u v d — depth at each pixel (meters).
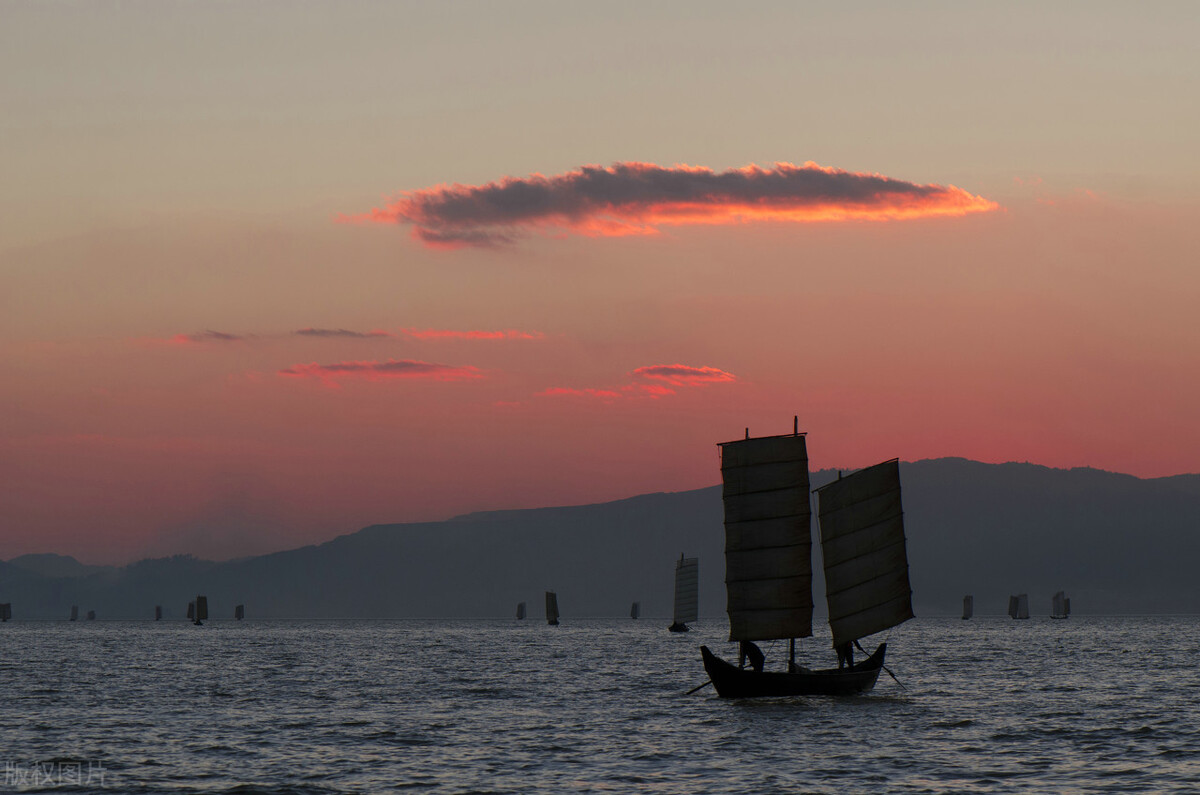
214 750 146.75
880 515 193.38
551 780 126.62
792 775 128.50
